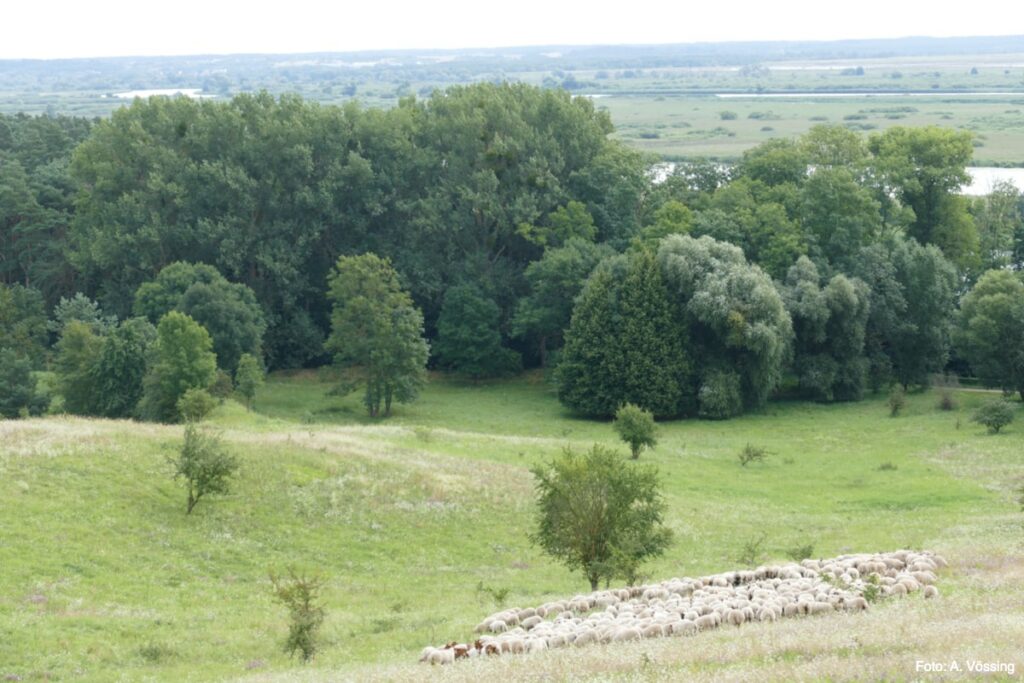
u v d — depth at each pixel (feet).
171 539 170.71
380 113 466.70
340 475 213.25
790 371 404.98
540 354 457.27
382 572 173.68
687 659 90.27
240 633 134.62
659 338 367.25
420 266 441.27
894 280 398.21
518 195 449.06
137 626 133.90
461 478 224.94
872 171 452.35
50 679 113.70
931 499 235.20
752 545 186.19
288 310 442.91
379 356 373.20
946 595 119.34
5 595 138.31
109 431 213.87
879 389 400.26
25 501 169.58
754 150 496.23
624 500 151.64
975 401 370.12
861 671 79.71
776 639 95.30
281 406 389.60
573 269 414.00
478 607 147.43
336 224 451.12
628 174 462.60
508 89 480.64
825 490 252.83
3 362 330.95
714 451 303.07
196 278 397.60
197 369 306.35
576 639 108.47
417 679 92.38
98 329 396.16
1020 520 199.11
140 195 426.10
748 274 369.50
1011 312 357.41
